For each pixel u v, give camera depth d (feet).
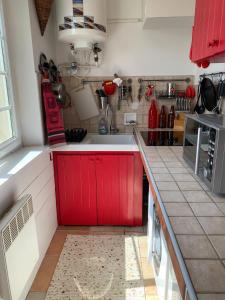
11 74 6.01
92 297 5.08
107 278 5.57
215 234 2.52
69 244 6.80
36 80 6.31
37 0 6.08
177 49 7.98
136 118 8.48
